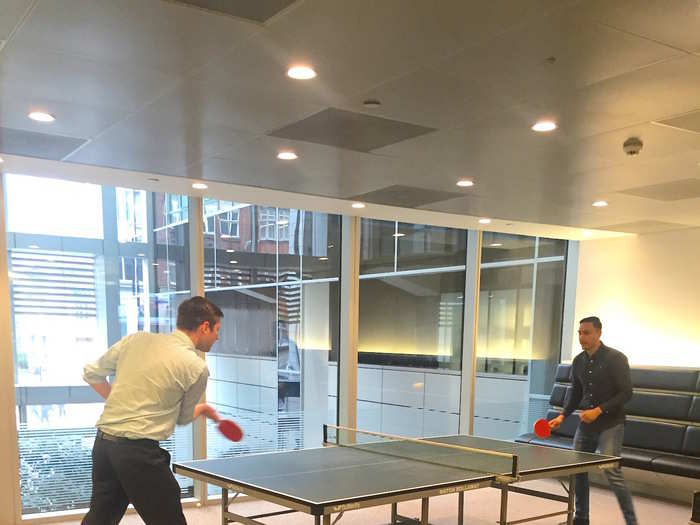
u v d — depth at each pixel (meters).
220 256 5.56
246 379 5.71
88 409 4.87
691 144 3.43
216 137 3.39
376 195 5.02
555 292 7.79
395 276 6.78
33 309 4.64
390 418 6.70
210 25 2.04
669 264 6.70
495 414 7.40
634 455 5.50
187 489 5.28
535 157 3.79
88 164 4.01
